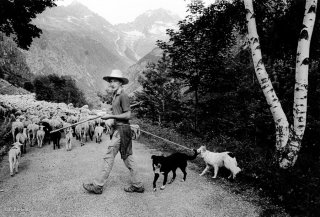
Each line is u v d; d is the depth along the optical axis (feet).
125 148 18.35
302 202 17.29
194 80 43.68
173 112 49.26
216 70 41.29
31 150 33.09
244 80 41.22
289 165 21.09
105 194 18.88
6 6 48.60
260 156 25.29
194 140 35.12
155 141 36.35
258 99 38.63
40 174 23.43
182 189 19.93
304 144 28.78
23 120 39.06
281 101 33.96
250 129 35.88
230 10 32.76
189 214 16.49
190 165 25.64
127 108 17.95
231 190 19.83
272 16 32.42
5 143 35.45
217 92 42.98
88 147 34.40
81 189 19.81
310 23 20.81
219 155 21.71
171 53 43.47
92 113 50.31
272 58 36.52
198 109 44.52
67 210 16.80
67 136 32.58
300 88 21.17
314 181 19.62
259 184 20.30
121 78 17.98
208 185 20.68
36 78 195.11
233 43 40.50
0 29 53.57
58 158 28.86
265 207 17.42
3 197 18.74
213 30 37.37
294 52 34.30
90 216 16.14
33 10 53.36
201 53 41.39
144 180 21.70
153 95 52.95
